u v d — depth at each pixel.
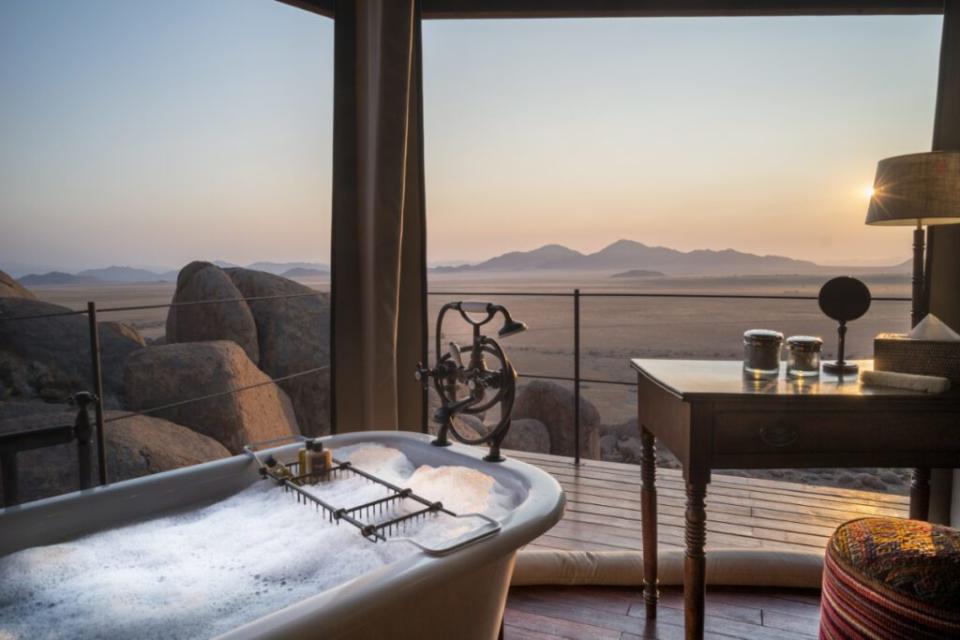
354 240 2.55
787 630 1.62
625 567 1.85
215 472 1.61
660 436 1.50
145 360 3.63
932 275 2.08
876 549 1.16
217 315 4.42
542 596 1.82
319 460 1.70
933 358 1.33
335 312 2.54
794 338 1.47
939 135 2.06
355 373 2.59
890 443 1.27
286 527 1.46
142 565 1.28
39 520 1.30
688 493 1.30
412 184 2.59
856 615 1.12
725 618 1.68
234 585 1.23
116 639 1.05
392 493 1.57
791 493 2.43
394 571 0.99
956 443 1.26
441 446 1.78
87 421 1.48
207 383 3.66
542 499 1.35
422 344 2.65
